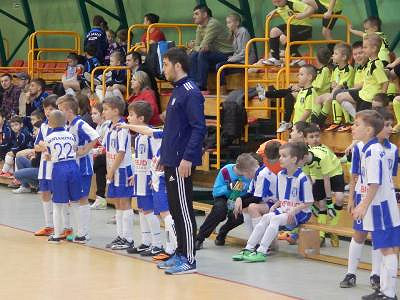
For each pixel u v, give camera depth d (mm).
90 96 20000
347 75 15211
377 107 12727
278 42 17406
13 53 29641
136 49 20578
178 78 11227
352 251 10602
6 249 12953
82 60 22859
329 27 17703
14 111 22969
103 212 17031
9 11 30172
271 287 10531
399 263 11758
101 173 17266
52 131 13648
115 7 25672
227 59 18750
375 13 17953
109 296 9953
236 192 13016
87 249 13055
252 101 17297
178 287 10453
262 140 17156
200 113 11062
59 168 13375
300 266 11906
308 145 13531
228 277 11102
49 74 26266
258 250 12219
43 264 11844
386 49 15188
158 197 12242
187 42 22906
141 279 10914
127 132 13016
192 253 11383
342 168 13844
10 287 10406
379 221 9812
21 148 20516
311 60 18047
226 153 17125
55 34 27312
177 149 11172
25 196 19172
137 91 18484
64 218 13828
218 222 13141
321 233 13484
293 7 17406
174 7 23484
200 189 17516
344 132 14703
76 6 27328
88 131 13625
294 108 15594
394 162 10359
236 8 20953
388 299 9727
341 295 10156
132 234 13266
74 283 10648
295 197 12250
